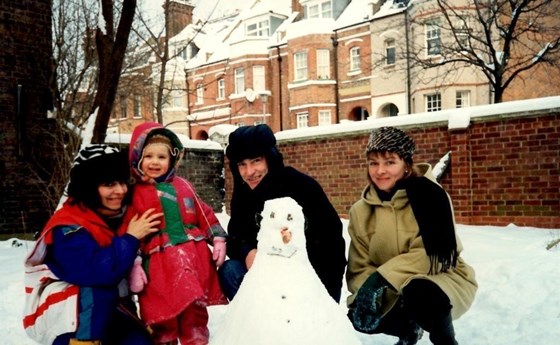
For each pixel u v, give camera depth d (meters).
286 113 27.73
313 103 25.34
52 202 7.64
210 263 2.52
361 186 9.65
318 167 10.29
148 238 2.36
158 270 2.28
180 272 2.26
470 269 2.61
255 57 28.69
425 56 20.36
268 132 2.50
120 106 16.06
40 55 8.30
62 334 2.08
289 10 31.86
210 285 2.49
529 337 2.99
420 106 20.84
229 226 2.66
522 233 6.80
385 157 2.48
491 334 3.18
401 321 2.68
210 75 31.09
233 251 2.58
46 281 2.13
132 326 2.32
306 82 25.55
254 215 2.54
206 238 2.59
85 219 2.17
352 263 2.75
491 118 7.83
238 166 2.53
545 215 7.33
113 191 2.22
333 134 9.95
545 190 7.34
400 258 2.41
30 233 7.96
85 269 2.06
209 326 3.52
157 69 13.65
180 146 2.56
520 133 7.58
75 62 9.83
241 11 34.59
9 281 4.79
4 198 7.77
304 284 1.80
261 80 28.78
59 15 9.48
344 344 1.71
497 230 7.16
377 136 2.52
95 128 6.19
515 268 4.45
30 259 2.07
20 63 8.03
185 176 11.12
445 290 2.33
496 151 7.82
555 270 4.25
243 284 1.89
